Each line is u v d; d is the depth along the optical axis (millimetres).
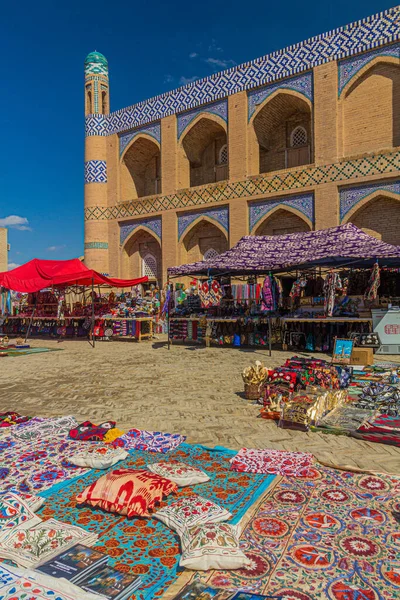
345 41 15000
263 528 2982
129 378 8594
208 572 2537
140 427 5387
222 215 18125
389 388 6438
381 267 12406
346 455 4332
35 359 11680
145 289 21312
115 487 3322
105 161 21812
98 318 16266
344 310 11570
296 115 17688
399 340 10742
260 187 16906
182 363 10352
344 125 15336
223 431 5148
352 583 2414
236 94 17547
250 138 17391
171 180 19547
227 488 3590
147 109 20312
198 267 12531
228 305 14281
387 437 4723
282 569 2549
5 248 33000
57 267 16125
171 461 4004
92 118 21641
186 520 2973
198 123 18938
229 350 12547
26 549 2693
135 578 2398
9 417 5676
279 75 16438
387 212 14688
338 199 15203
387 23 14234
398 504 3291
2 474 3936
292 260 11133
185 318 13930
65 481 3795
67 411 6219
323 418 5453
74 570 2441
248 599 2184
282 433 5043
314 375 6551
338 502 3334
